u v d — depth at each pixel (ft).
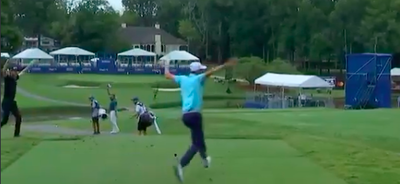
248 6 319.06
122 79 247.29
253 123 82.43
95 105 85.81
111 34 360.28
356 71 143.64
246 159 39.78
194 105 32.76
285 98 167.12
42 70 271.28
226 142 49.78
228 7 324.80
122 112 126.31
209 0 325.42
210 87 234.79
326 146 46.78
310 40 288.51
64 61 319.06
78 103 170.50
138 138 52.49
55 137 54.34
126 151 43.50
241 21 323.78
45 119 125.49
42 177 33.24
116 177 33.40
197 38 355.97
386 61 142.82
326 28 285.23
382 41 259.39
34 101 171.22
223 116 93.71
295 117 92.22
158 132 77.51
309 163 38.34
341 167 36.94
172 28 440.86
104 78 249.14
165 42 382.22
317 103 164.86
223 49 348.18
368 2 269.03
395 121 84.58
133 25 476.54
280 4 301.43
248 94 205.26
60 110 151.84
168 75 33.55
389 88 142.92
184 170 35.35
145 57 346.13
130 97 189.06
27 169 35.81
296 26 297.94
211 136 56.95
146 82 232.53
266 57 316.40
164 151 43.52
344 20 277.64
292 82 168.66
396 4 261.24
